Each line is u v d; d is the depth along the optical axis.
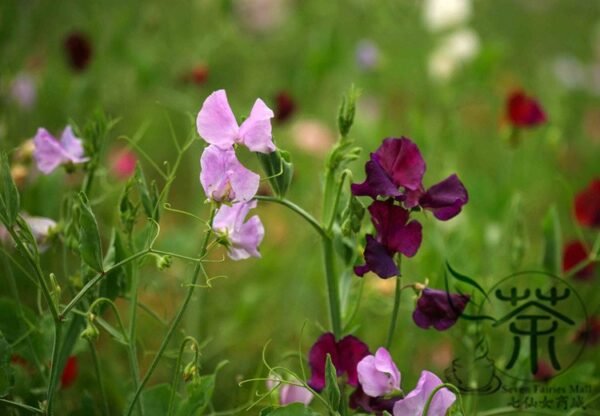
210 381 0.90
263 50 1.96
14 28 1.42
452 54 1.71
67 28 1.78
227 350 1.22
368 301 1.14
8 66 1.39
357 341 0.89
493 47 1.66
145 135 1.63
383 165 0.88
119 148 1.58
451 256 1.14
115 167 1.32
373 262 0.86
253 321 1.24
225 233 0.89
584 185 1.72
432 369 1.15
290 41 2.00
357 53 1.82
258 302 1.25
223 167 0.86
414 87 1.96
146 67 1.58
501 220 1.35
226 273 1.33
